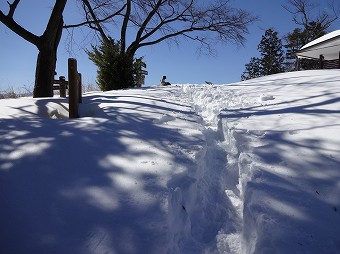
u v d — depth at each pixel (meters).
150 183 2.21
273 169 2.43
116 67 11.93
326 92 4.61
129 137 3.09
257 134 3.23
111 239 1.70
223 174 2.99
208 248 2.06
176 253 1.87
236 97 5.59
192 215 2.38
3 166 2.40
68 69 4.46
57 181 2.23
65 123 3.55
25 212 1.92
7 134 3.06
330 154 2.53
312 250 1.61
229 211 2.46
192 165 2.56
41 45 8.05
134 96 5.86
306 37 33.22
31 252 1.62
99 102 5.18
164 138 3.12
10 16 8.01
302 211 1.91
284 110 3.97
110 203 1.99
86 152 2.68
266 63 39.00
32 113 4.49
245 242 2.01
